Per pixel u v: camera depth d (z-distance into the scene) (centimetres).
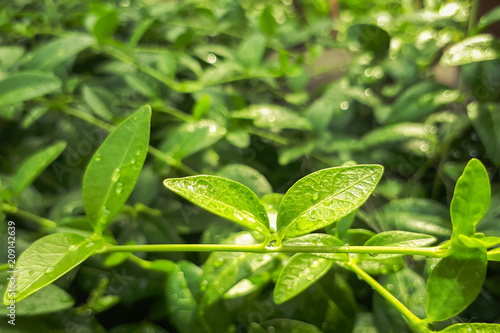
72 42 33
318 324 24
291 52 46
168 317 25
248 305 24
